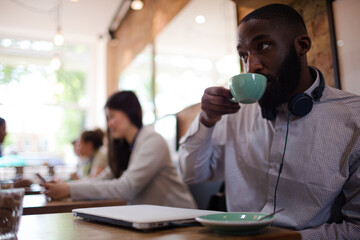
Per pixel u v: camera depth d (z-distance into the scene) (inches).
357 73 45.3
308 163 35.0
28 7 177.3
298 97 34.9
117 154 76.6
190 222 26.9
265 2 55.4
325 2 50.4
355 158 33.2
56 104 221.6
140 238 22.6
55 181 57.3
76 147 138.6
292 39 34.7
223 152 47.3
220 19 105.2
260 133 41.0
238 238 21.1
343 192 34.9
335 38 48.8
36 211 44.0
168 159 69.1
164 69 130.5
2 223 23.3
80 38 225.5
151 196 67.7
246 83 29.1
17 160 122.0
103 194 57.6
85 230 26.2
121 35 193.3
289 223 34.6
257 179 40.6
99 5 177.0
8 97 212.4
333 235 31.3
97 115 232.1
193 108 97.1
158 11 136.3
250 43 34.8
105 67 224.7
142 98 153.1
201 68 112.3
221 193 72.3
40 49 223.5
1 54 214.1
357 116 34.1
